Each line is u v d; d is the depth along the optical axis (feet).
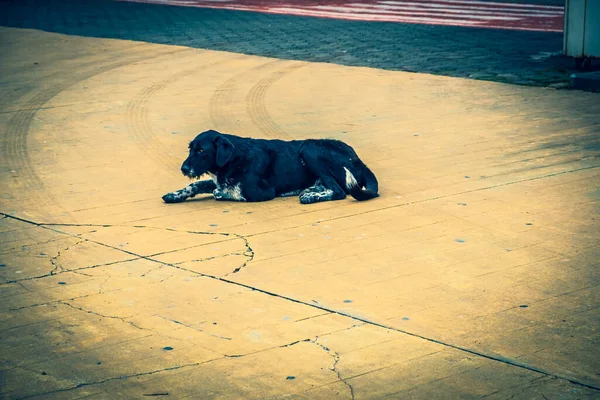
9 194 33.83
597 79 51.80
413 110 47.55
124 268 26.18
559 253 26.84
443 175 35.45
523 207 31.22
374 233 28.86
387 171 36.19
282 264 26.30
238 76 58.13
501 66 60.13
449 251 27.14
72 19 87.40
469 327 22.02
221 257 26.94
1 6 98.84
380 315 22.75
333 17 86.89
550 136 41.55
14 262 26.73
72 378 19.69
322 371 19.86
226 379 19.54
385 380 19.44
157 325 22.34
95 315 22.97
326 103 49.67
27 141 42.11
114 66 62.39
